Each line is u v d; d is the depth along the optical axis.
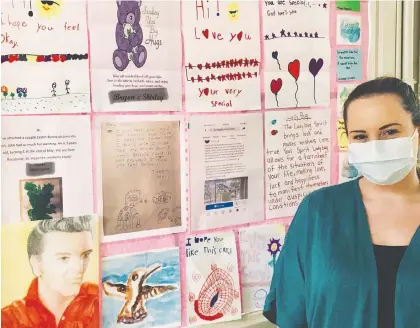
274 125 1.21
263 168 1.20
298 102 1.24
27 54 0.94
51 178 0.97
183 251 1.11
